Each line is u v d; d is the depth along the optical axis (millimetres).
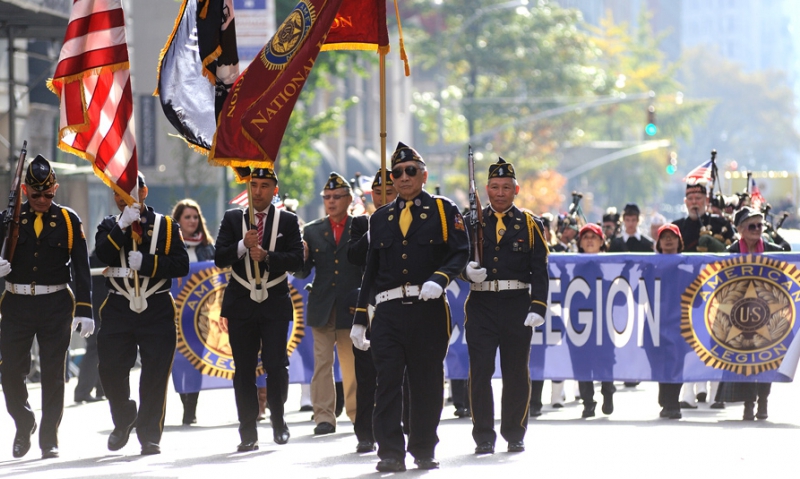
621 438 32969
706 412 40562
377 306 27703
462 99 188375
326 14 29766
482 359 29938
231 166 29812
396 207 27812
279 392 31641
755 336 38844
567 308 40000
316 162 127188
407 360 27656
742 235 39781
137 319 30578
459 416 39781
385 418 27391
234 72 30984
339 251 35250
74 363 57062
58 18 61250
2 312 30500
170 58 31719
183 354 39531
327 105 188250
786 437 33156
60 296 30547
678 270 39406
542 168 199875
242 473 27391
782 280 38844
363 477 26625
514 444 30344
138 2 118625
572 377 39938
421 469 27594
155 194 113750
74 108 30203
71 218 30656
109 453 31297
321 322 35094
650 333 39469
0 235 30125
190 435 35844
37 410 41594
